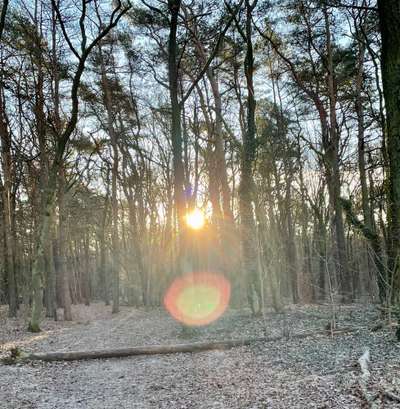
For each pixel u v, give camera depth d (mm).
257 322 13508
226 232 19359
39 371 8781
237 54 21359
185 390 6867
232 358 8789
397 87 7242
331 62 19531
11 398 6957
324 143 20469
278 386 6367
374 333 9336
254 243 13875
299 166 23719
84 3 14281
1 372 8680
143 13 20000
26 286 21828
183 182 12750
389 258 8852
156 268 30906
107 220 34781
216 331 12594
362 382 5762
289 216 22594
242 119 22469
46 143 19938
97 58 23219
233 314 16156
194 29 19875
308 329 11258
